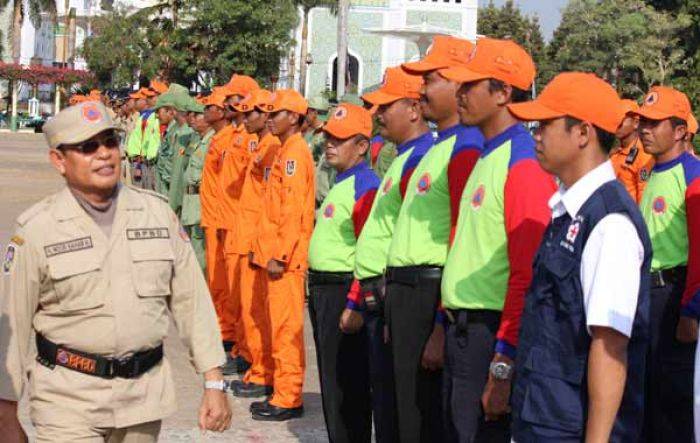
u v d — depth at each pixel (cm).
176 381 920
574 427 401
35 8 6281
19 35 6262
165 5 3744
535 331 413
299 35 4712
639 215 403
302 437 770
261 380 884
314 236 711
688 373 657
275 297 807
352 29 4706
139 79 4153
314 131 1233
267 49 3488
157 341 476
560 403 402
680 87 3484
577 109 414
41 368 466
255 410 818
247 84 1005
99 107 468
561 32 3594
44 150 4334
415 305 564
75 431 458
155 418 472
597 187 409
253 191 913
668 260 666
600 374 390
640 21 3394
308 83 4738
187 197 1234
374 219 635
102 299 461
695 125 714
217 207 1023
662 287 667
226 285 1025
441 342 558
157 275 474
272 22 3469
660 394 665
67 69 6197
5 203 2306
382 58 4712
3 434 465
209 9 3406
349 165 708
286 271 804
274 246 798
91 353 461
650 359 666
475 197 504
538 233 473
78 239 462
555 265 407
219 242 1034
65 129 461
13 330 458
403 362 572
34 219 463
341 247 699
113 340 461
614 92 421
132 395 466
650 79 3462
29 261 459
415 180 572
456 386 511
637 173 836
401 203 620
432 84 562
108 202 474
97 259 462
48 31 8056
